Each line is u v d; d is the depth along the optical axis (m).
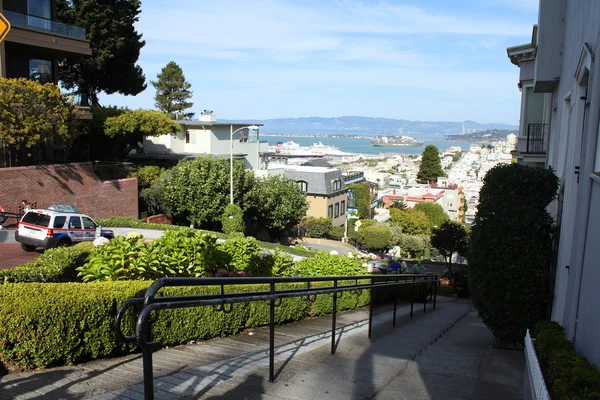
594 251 5.14
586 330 5.21
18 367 5.37
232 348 7.21
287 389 5.07
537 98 16.81
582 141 6.46
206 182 31.83
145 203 33.00
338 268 14.16
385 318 12.85
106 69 38.72
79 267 7.73
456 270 30.14
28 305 5.31
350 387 5.35
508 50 16.98
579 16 8.08
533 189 8.78
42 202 24.77
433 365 7.00
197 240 9.01
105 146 35.09
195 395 4.61
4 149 24.02
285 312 10.52
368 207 78.31
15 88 22.59
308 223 56.03
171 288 6.99
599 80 5.80
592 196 5.59
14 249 18.81
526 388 5.32
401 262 22.67
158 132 33.81
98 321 5.89
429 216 76.75
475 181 187.12
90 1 35.16
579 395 3.93
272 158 90.31
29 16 25.33
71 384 4.89
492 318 8.88
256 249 11.66
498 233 8.84
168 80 64.75
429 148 132.62
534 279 8.65
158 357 6.31
